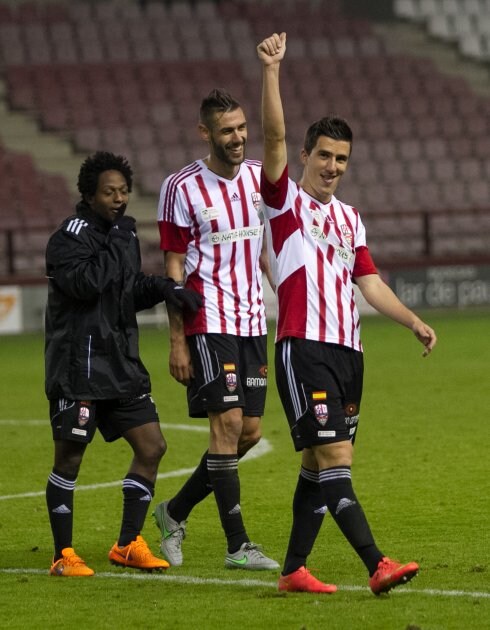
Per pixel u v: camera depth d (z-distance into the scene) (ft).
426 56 299.99
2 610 46.88
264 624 43.98
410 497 69.56
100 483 77.15
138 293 54.19
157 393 123.03
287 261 48.98
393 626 43.16
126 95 260.01
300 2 303.27
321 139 49.14
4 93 258.16
